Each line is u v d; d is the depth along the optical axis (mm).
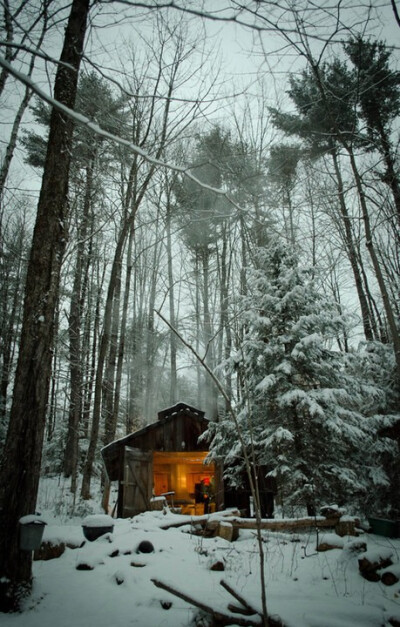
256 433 10531
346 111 6324
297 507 10125
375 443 10094
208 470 17906
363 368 11836
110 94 10344
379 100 7969
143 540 6750
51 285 5488
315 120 7301
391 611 4340
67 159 5922
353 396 10672
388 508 9672
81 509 10789
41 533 4602
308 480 9078
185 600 4426
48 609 4492
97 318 17766
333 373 10547
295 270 11312
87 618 4320
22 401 4973
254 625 3906
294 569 5875
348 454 10203
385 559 5430
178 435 12773
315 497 8961
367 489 9828
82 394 16125
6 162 7375
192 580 5430
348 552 5996
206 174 9852
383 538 7262
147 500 11805
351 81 6047
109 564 6039
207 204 11539
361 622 4000
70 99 5766
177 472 17812
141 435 12555
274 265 11992
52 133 5828
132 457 11336
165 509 9789
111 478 11867
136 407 19312
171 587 4598
